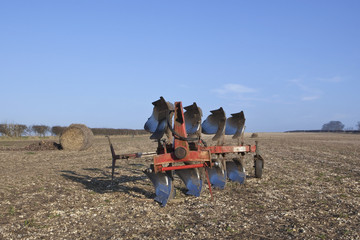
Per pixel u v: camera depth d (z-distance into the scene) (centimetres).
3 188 951
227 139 4000
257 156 1066
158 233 554
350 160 1623
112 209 719
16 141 3753
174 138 742
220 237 527
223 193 856
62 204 767
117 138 4934
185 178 890
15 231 580
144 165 1524
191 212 680
